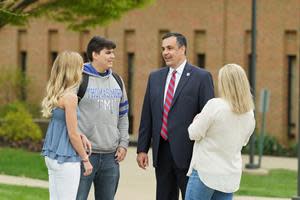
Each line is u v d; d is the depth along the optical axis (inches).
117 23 2031.3
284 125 1827.0
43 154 546.0
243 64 1863.9
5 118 1779.0
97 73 584.7
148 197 1000.2
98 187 599.8
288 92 1836.9
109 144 587.5
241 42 1865.2
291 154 1754.4
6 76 2084.2
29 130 1779.0
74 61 542.0
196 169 550.0
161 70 631.8
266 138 1785.2
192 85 616.1
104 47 581.6
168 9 1963.6
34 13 1293.1
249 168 1422.2
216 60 1898.4
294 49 1809.8
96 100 580.7
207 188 546.0
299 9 1796.3
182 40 621.0
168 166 621.9
